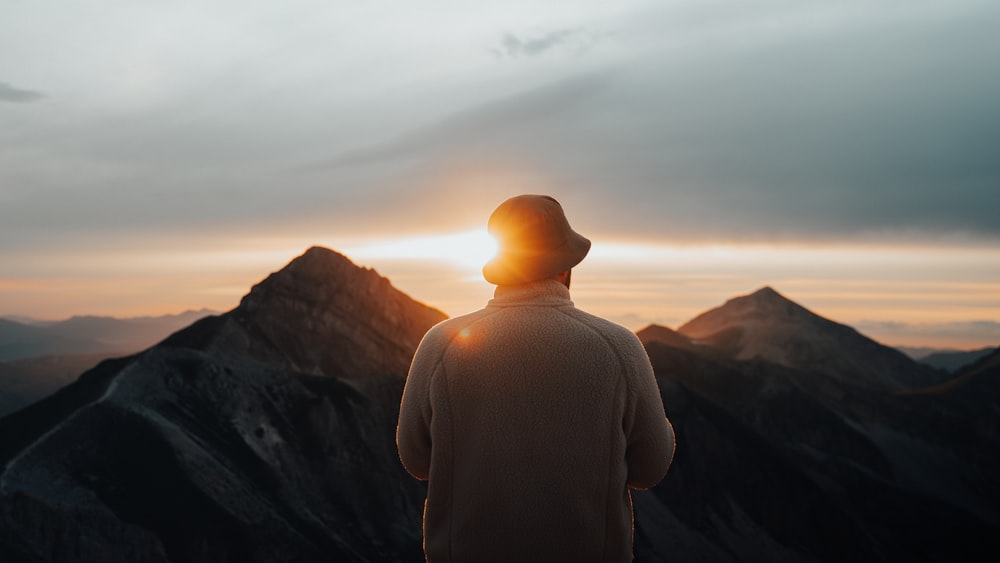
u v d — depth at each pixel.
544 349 2.73
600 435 2.67
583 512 2.65
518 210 2.89
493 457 2.68
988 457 111.00
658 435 2.82
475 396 2.74
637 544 71.69
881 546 82.50
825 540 80.19
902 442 113.00
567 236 2.92
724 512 80.25
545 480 2.65
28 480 46.53
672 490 81.06
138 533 45.81
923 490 100.81
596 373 2.70
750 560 73.31
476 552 2.70
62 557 42.78
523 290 2.89
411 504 59.81
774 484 83.44
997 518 98.88
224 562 46.66
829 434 107.12
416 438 2.93
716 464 84.19
